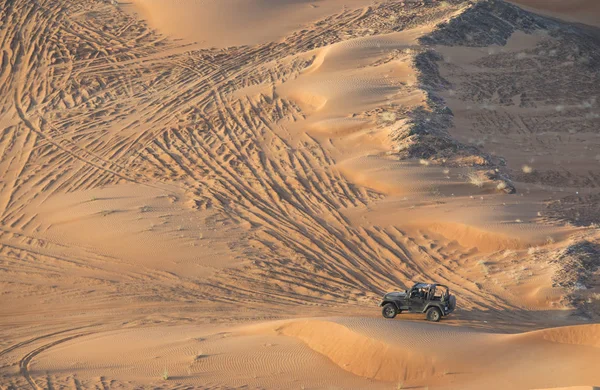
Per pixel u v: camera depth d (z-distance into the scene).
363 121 133.25
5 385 61.03
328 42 178.25
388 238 101.69
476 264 93.75
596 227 99.75
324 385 59.53
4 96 163.00
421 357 61.12
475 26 175.00
